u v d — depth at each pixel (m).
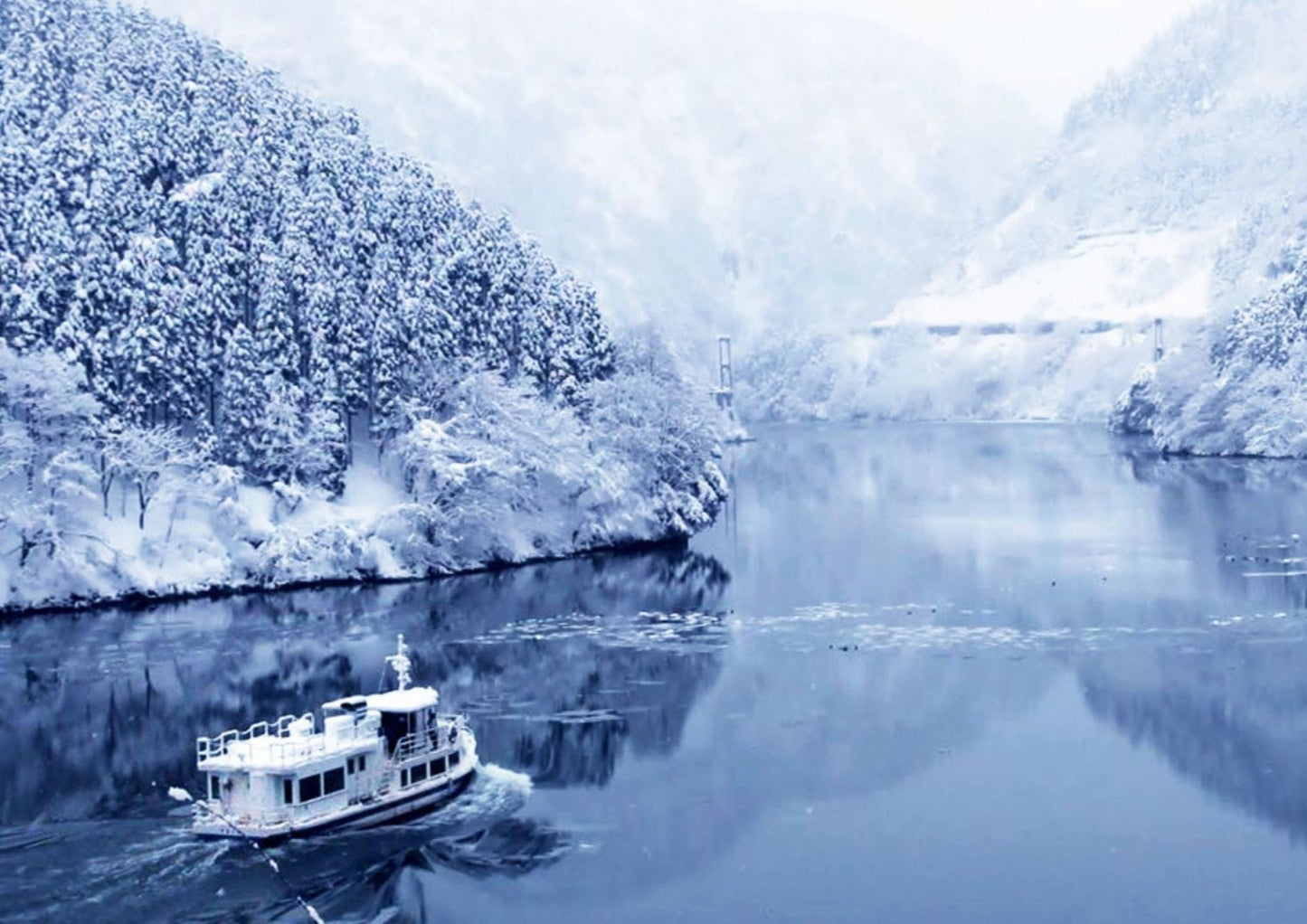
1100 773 53.22
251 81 130.25
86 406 92.44
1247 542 109.12
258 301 108.25
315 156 120.81
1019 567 101.25
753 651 75.06
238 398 102.75
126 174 108.25
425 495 106.19
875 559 109.00
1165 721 59.69
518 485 111.19
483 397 112.38
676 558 112.25
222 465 100.06
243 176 113.25
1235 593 87.25
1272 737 57.03
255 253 109.50
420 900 42.28
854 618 83.94
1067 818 48.59
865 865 44.81
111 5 145.62
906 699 64.19
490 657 74.62
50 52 120.88
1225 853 45.12
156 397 100.38
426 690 52.78
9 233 100.00
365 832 47.38
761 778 53.56
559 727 60.69
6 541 89.69
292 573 97.69
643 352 137.25
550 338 125.31
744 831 47.94
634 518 119.56
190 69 126.06
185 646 78.44
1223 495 142.25
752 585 98.00
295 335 108.50
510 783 53.06
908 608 86.75
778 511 147.50
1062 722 59.97
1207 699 62.81
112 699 66.44
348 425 111.00
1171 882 42.97
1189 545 108.56
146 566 93.81
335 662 74.00
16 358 91.94
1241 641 73.81
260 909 41.19
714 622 83.88
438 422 111.88
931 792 51.50
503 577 103.19
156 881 42.53
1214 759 54.53
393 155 134.25
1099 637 75.81
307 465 103.69
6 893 41.28
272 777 46.00
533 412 113.50
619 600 92.50
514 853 46.16
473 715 62.62
